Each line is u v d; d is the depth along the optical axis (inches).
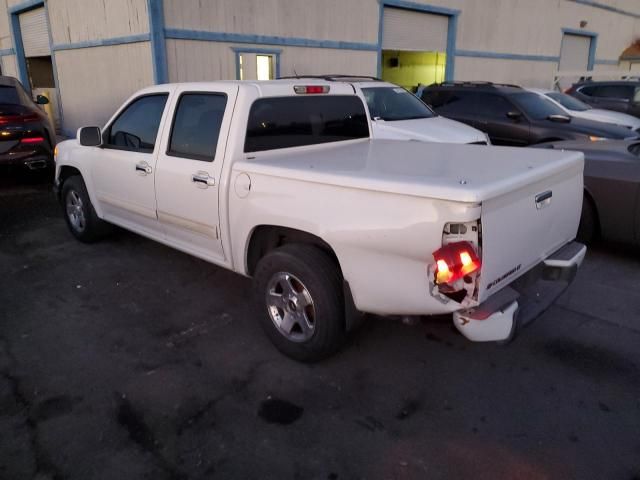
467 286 98.1
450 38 580.7
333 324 120.8
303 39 439.2
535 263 118.3
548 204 116.6
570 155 131.3
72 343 142.0
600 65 861.8
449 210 93.5
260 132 141.6
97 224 212.2
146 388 122.0
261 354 136.6
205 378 126.0
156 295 172.4
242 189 131.6
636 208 185.6
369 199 105.1
